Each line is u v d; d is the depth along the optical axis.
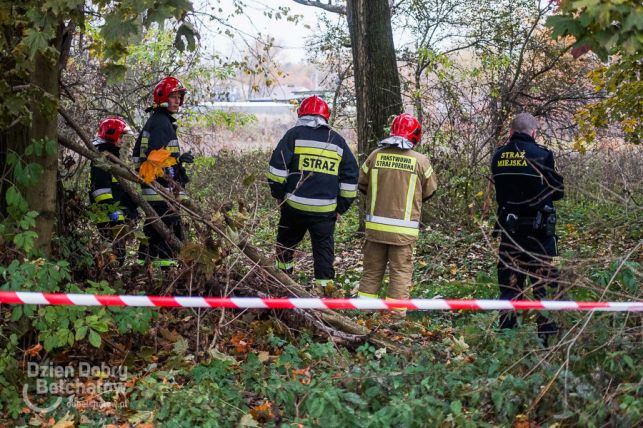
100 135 8.31
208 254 5.61
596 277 5.45
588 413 3.98
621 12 3.55
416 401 4.04
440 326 6.45
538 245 5.86
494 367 4.48
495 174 6.06
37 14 4.38
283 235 7.24
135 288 6.01
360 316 6.47
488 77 12.56
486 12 13.80
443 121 11.67
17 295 4.29
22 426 4.34
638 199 7.07
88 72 10.03
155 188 5.82
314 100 7.08
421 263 8.68
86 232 6.23
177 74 12.09
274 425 4.25
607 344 4.29
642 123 9.05
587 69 12.61
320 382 4.50
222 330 5.67
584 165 11.76
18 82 5.14
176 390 4.62
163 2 4.16
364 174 6.95
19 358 5.04
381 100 11.32
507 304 4.30
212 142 15.27
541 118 13.00
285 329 5.67
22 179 5.08
